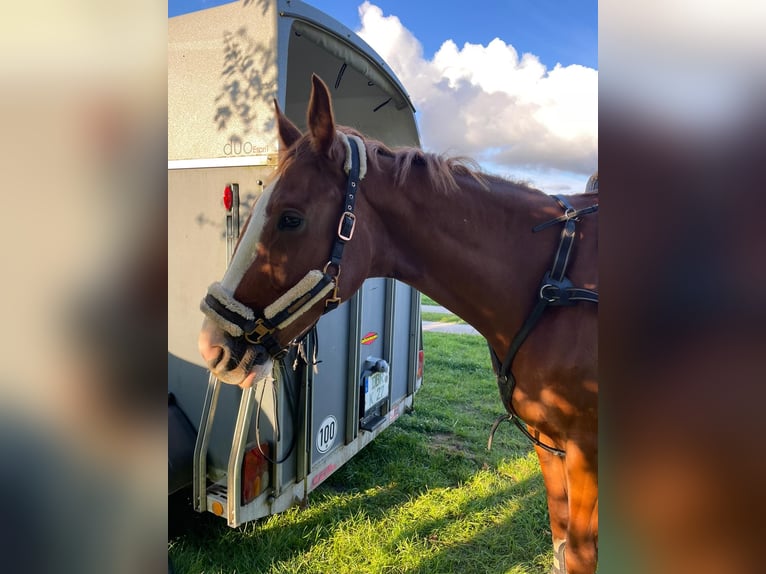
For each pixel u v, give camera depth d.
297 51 2.68
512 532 2.55
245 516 2.09
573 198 1.53
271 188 1.33
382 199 1.43
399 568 2.26
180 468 2.25
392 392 3.50
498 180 1.54
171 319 2.35
